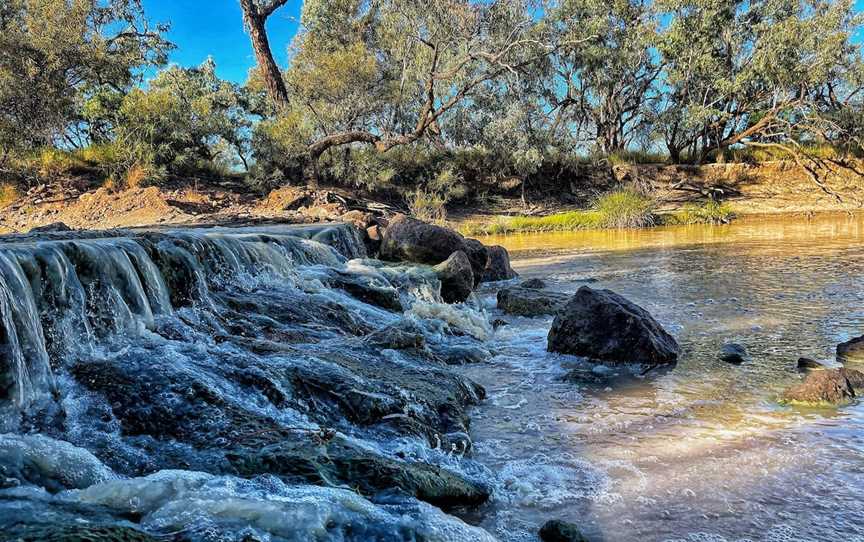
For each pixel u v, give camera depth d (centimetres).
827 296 988
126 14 2955
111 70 2650
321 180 2845
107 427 412
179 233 866
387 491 349
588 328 707
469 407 554
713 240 2045
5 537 239
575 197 3544
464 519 352
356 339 686
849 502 353
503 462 431
